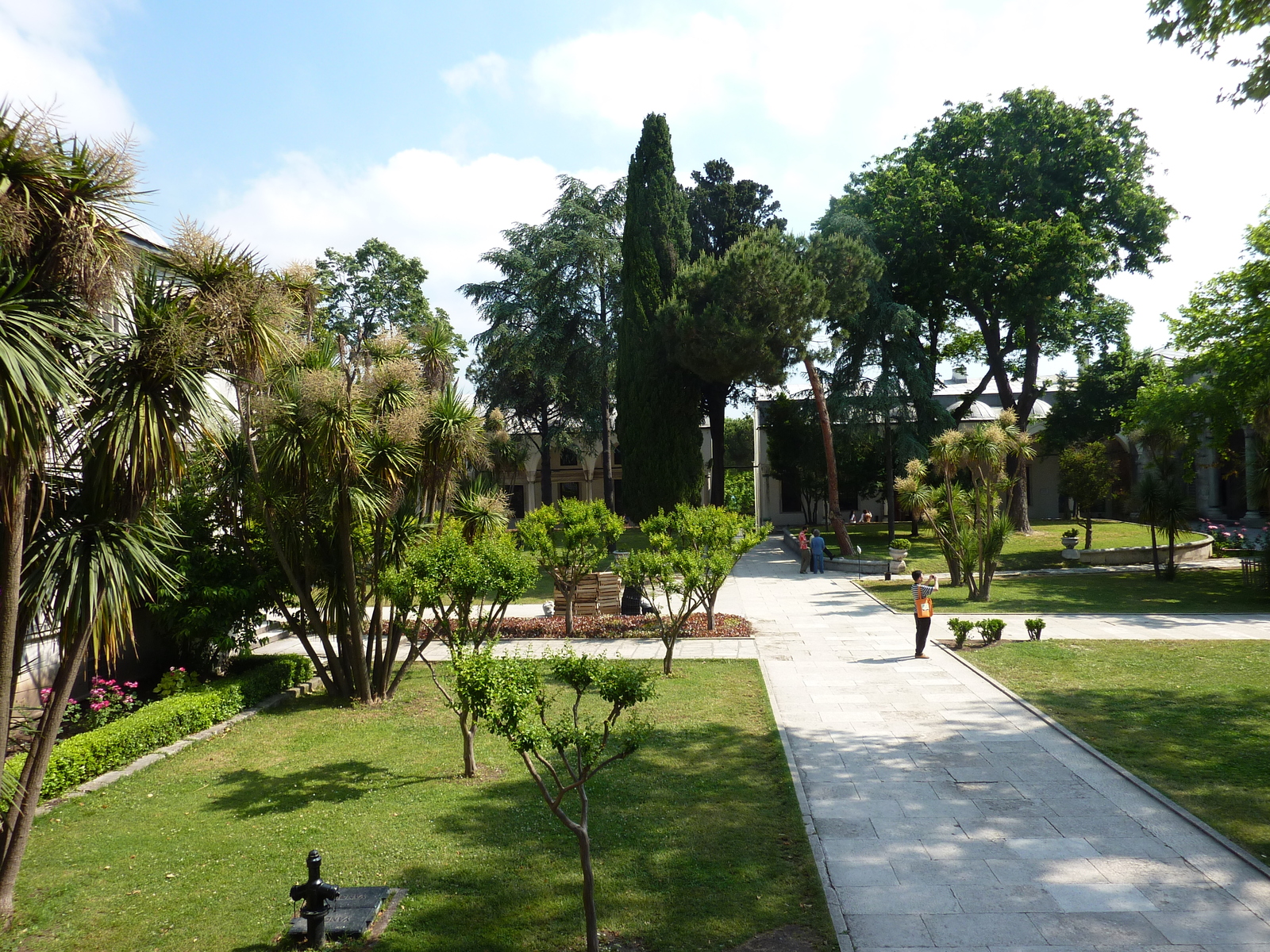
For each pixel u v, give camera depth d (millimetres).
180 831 6809
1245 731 9000
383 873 5984
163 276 6918
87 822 7039
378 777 8164
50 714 5609
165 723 9109
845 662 13281
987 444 19047
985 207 29641
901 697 10945
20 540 5066
